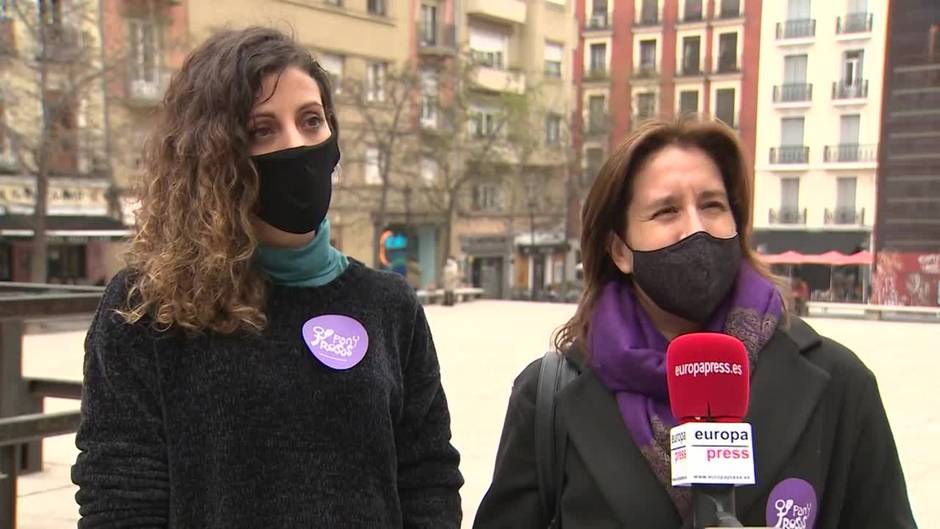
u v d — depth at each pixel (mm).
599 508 1662
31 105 19422
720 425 1290
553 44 37812
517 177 34500
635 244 1764
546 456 1784
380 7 29625
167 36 22719
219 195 1520
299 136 1582
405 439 1797
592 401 1729
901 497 1636
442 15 32312
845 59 36625
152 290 1504
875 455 1646
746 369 1356
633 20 42281
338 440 1566
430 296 24188
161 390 1512
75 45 19250
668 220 1732
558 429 1772
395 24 30031
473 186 33188
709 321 1747
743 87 39188
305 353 1585
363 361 1632
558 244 38375
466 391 8961
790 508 1547
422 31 31656
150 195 1585
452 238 33062
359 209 27984
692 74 40469
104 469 1470
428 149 29812
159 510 1496
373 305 1731
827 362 1674
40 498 4973
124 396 1502
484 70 34281
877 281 28453
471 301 25609
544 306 23266
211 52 1621
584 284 1938
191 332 1520
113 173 20859
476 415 7613
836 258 35406
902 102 27984
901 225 27984
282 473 1519
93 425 1502
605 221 1855
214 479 1486
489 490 1916
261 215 1585
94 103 20656
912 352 12992
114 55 20406
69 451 6215
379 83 29297
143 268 1550
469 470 5684
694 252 1644
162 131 1608
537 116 34469
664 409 1639
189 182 1546
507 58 36125
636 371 1655
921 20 27109
